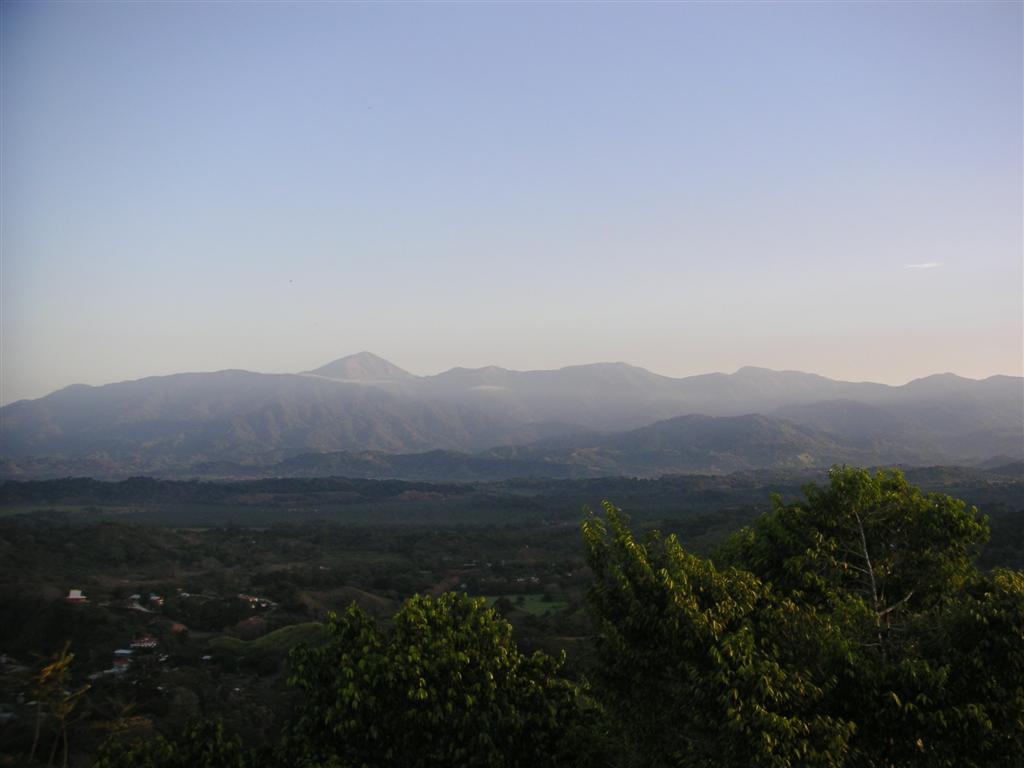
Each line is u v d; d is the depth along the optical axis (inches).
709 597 480.7
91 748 832.9
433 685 462.3
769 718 386.3
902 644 465.1
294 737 461.1
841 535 564.7
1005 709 412.2
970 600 453.4
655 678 478.3
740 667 408.5
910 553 560.1
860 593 547.8
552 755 476.4
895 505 555.2
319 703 468.4
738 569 558.3
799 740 390.9
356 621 521.0
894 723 415.5
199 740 469.1
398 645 480.7
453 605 551.8
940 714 403.5
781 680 409.1
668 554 507.8
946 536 548.1
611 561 518.6
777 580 558.3
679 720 460.1
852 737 418.3
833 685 422.9
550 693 521.3
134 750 453.4
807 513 576.4
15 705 946.1
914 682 419.5
